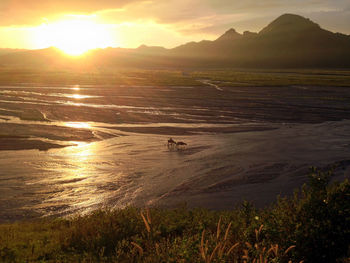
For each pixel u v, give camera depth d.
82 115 46.91
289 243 5.48
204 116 47.56
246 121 44.00
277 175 21.23
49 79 117.88
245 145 30.17
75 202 16.36
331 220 5.77
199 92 81.50
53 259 6.09
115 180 19.97
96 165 23.31
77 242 6.93
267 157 25.88
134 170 22.12
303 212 6.07
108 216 8.12
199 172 21.77
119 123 41.44
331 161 24.80
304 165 23.59
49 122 41.62
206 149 28.53
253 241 5.73
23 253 6.45
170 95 74.38
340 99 67.25
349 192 6.09
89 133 35.12
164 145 30.00
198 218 8.31
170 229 7.34
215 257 4.50
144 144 30.36
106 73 168.50
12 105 55.94
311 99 67.56
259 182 19.83
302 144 30.77
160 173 21.50
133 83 105.75
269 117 47.19
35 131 35.69
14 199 16.58
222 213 9.66
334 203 5.97
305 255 5.44
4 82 105.62
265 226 5.79
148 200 16.75
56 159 24.84
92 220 7.85
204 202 16.45
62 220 10.25
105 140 31.98
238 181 19.97
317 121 44.41
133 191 18.08
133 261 5.45
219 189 18.52
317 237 5.46
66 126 39.00
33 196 17.08
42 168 22.41
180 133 35.84
